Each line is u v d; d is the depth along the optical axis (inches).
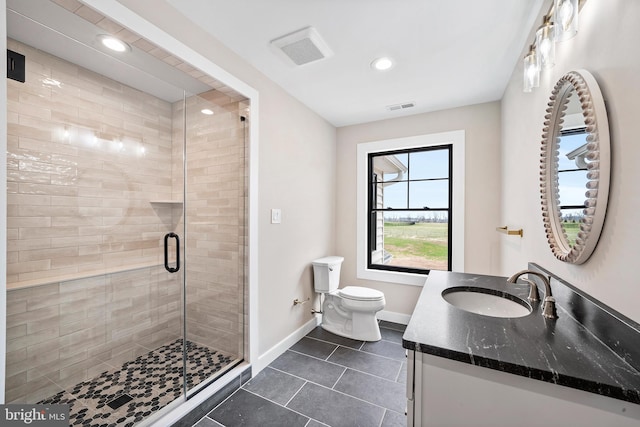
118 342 80.2
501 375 29.5
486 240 100.7
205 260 86.7
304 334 104.3
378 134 121.6
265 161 84.2
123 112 83.4
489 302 55.4
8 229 63.1
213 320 84.8
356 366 83.0
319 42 67.7
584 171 36.4
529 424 28.4
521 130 70.4
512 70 79.3
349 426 59.4
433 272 70.8
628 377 25.4
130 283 83.9
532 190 61.3
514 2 54.3
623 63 29.5
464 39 66.1
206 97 83.8
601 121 32.4
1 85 36.3
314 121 111.8
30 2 46.8
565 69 44.4
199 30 62.6
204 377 72.6
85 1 44.2
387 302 119.3
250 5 55.8
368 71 81.0
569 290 40.3
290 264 97.0
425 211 117.0
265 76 83.7
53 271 69.8
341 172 130.0
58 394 67.8
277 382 75.2
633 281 28.0
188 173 91.0
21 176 64.9
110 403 64.6
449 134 107.3
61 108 71.0
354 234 126.8
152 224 90.4
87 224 76.4
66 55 67.7
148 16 52.5
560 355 29.4
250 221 78.5
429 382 33.0
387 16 58.7
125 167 84.2
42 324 67.0
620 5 29.9
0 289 36.5
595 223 33.5
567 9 36.1
